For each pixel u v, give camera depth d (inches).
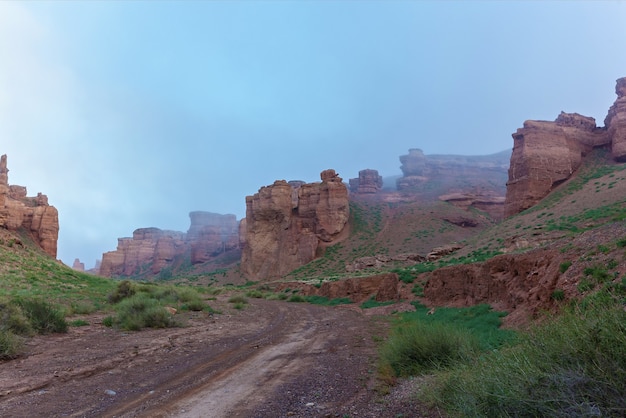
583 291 388.2
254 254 3769.7
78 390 283.4
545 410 123.6
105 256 6648.6
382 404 241.0
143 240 6884.8
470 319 669.9
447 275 999.0
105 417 224.1
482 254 1674.5
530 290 554.6
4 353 383.6
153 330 625.0
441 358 298.5
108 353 424.8
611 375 112.9
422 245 3193.9
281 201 3779.5
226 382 312.5
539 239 1462.8
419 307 1015.6
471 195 4377.5
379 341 552.1
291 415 229.0
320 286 1916.8
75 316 738.8
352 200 4562.0
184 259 6294.3
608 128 2716.5
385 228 3700.8
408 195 5753.0
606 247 449.1
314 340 571.2
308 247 3427.7
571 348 125.3
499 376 143.3
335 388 290.8
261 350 478.6
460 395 173.6
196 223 7746.1
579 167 2615.7
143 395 272.8
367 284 1528.1
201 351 463.8
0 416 224.8
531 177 2513.5
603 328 120.6
